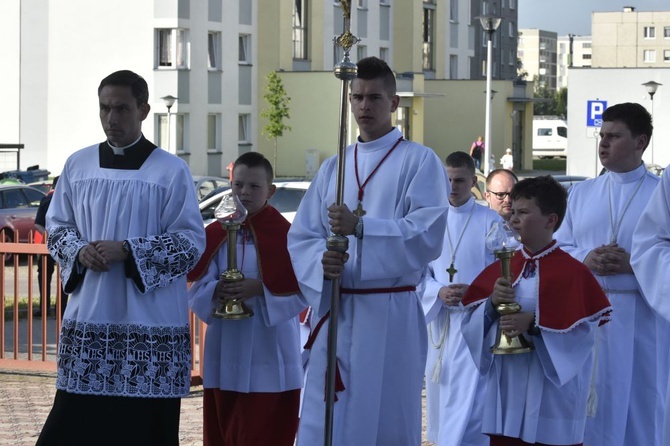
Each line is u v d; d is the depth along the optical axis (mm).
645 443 8578
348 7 6961
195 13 50094
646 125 8703
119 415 7633
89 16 51188
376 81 7551
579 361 7355
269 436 8500
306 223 7754
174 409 7785
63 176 7930
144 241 7516
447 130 68312
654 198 7105
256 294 8352
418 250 7328
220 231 8617
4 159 51844
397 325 7461
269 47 54750
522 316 7332
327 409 7160
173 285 7742
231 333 8477
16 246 13391
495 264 7684
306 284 7508
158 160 7805
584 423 7691
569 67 50344
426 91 68000
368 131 7656
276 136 51844
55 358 14195
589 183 9055
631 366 8508
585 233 8898
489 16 39969
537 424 7434
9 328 16797
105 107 7719
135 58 50125
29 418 10945
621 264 8422
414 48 64000
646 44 143250
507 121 68688
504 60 101312
